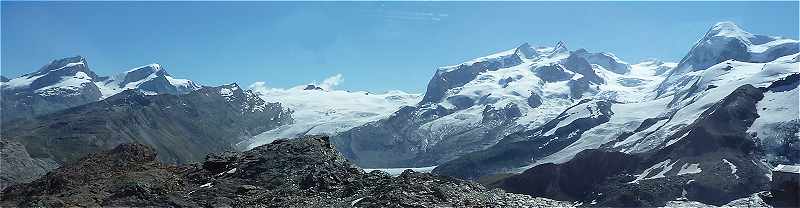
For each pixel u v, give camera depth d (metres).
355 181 47.50
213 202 43.50
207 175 51.44
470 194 45.97
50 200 42.97
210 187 47.47
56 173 50.84
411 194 43.12
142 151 56.09
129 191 44.62
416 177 47.41
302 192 46.53
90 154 55.25
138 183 45.59
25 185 52.06
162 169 52.84
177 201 43.34
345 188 46.50
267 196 45.41
